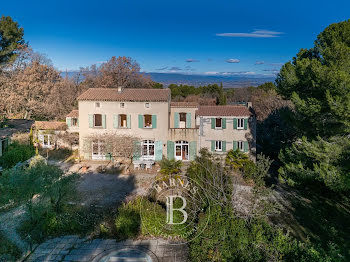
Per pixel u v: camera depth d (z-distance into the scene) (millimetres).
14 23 45188
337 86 15555
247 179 23844
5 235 14773
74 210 17844
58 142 33438
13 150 22734
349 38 17375
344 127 16656
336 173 15711
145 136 29859
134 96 29953
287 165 18391
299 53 21391
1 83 41531
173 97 65312
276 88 21406
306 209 19203
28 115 42812
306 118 19031
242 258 11656
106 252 13711
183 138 29656
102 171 26594
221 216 13109
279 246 11531
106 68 51875
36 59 46344
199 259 12383
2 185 14945
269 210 14328
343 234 16031
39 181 14953
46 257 13258
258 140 36562
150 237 15086
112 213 17625
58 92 45031
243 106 30609
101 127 29906
